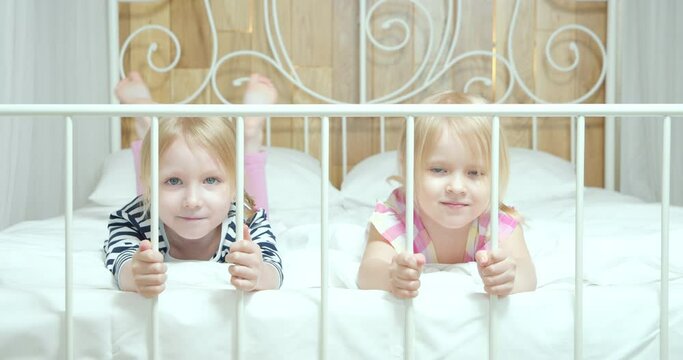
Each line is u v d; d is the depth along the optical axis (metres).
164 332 0.98
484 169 1.13
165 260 1.29
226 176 1.14
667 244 0.99
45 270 1.13
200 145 1.11
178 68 2.80
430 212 1.13
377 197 2.36
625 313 1.01
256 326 0.98
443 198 1.11
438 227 1.24
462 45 2.81
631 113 0.96
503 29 2.82
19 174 2.13
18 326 0.97
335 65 2.82
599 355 1.01
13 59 2.05
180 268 1.12
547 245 1.40
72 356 0.97
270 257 1.13
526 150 2.61
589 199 2.34
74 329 0.98
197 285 1.09
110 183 2.31
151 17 2.79
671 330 1.02
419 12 2.81
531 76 2.83
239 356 0.98
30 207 2.29
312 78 2.82
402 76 2.82
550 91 2.83
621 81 2.75
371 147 2.81
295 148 2.81
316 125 2.80
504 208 1.27
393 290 1.00
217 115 0.94
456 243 1.25
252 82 2.35
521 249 1.20
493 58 2.81
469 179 1.13
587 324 1.01
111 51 2.68
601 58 2.83
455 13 2.82
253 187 1.91
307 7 2.81
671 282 1.14
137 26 2.79
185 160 1.10
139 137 2.03
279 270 1.09
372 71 2.81
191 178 1.11
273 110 0.94
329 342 0.99
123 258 1.07
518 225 1.23
